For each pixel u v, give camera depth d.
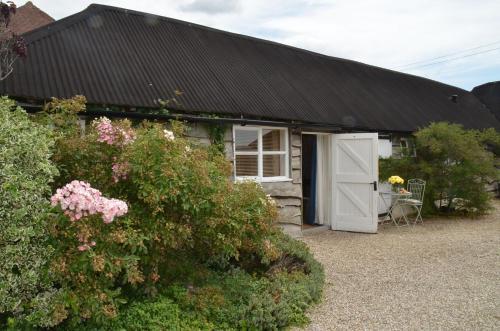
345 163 9.52
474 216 11.57
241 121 7.48
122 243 3.55
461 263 6.43
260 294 4.30
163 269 4.21
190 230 4.02
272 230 5.09
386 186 10.86
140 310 3.52
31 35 7.11
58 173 3.52
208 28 11.04
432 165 10.88
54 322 3.13
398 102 13.49
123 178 3.88
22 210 3.12
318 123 8.81
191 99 7.33
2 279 3.09
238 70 9.52
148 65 7.87
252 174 8.14
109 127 3.96
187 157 4.05
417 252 7.20
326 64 13.66
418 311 4.44
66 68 6.62
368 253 7.14
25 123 3.59
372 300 4.77
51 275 3.22
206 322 3.70
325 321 4.16
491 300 4.77
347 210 9.50
